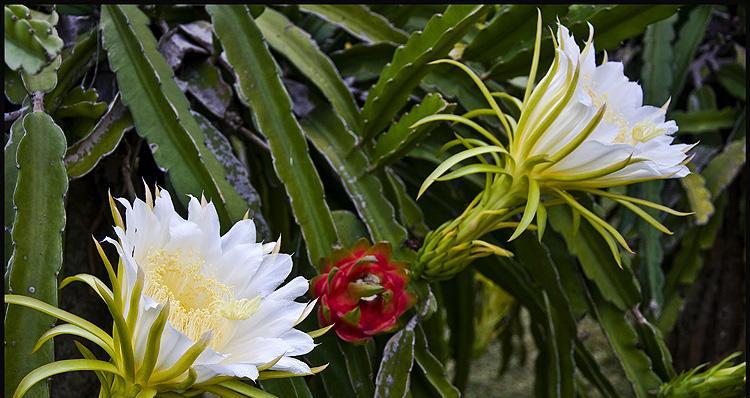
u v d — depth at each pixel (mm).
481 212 1492
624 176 1454
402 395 1518
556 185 1471
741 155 1987
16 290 1412
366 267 1516
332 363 1562
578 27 1641
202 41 1657
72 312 1609
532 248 1720
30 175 1453
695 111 2062
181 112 1570
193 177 1545
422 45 1617
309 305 1358
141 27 1604
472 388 2600
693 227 1992
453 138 1750
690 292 2105
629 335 1729
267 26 1705
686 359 2113
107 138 1555
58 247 1440
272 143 1592
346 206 1728
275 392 1482
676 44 2057
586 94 1434
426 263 1545
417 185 1807
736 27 2150
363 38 1748
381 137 1645
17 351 1396
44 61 1526
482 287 2381
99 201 1637
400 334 1537
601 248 1728
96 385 1631
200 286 1348
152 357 1294
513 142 1479
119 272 1330
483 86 1504
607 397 1802
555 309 1730
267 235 1573
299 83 1696
